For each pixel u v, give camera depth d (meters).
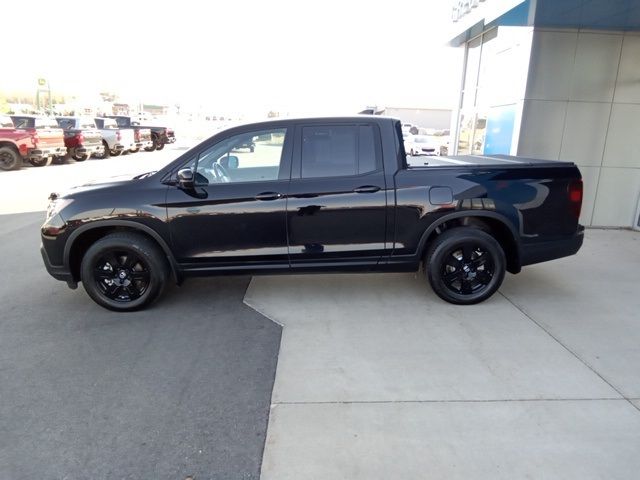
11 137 16.47
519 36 7.85
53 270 4.52
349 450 2.69
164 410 3.07
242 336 4.08
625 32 7.31
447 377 3.42
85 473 2.54
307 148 4.45
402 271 4.66
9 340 4.02
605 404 3.10
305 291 5.10
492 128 9.20
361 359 3.68
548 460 2.60
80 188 4.61
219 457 2.65
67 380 3.42
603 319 4.39
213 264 4.50
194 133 48.56
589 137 7.74
